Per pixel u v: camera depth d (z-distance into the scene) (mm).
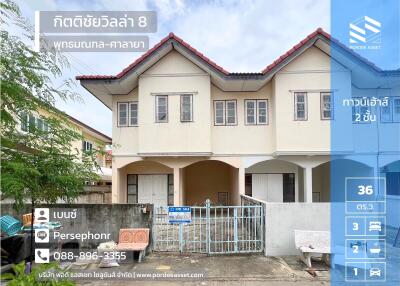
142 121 11953
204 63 11445
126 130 12578
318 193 14641
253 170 14188
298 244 6547
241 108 12586
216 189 15156
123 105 12703
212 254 7066
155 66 12039
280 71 11844
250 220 8125
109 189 15625
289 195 14055
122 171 13359
